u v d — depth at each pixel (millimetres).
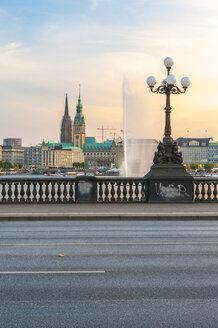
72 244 12609
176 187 22953
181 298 7578
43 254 11164
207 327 6363
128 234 14562
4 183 22625
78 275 9062
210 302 7383
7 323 6465
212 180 23219
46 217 18438
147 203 22984
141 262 10273
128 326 6379
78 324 6441
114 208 20875
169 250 11750
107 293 7836
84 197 22922
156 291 7969
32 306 7160
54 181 22812
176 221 18266
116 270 9492
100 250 11719
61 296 7664
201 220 18688
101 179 22953
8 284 8375
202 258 10734
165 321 6566
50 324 6438
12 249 11836
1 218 18297
